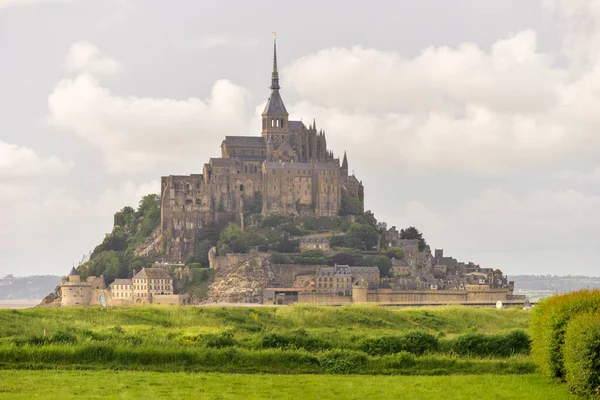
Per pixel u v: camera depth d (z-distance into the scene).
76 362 168.00
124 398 134.50
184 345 181.38
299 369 168.00
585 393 136.00
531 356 177.62
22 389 140.88
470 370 169.50
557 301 156.38
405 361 172.75
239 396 139.00
